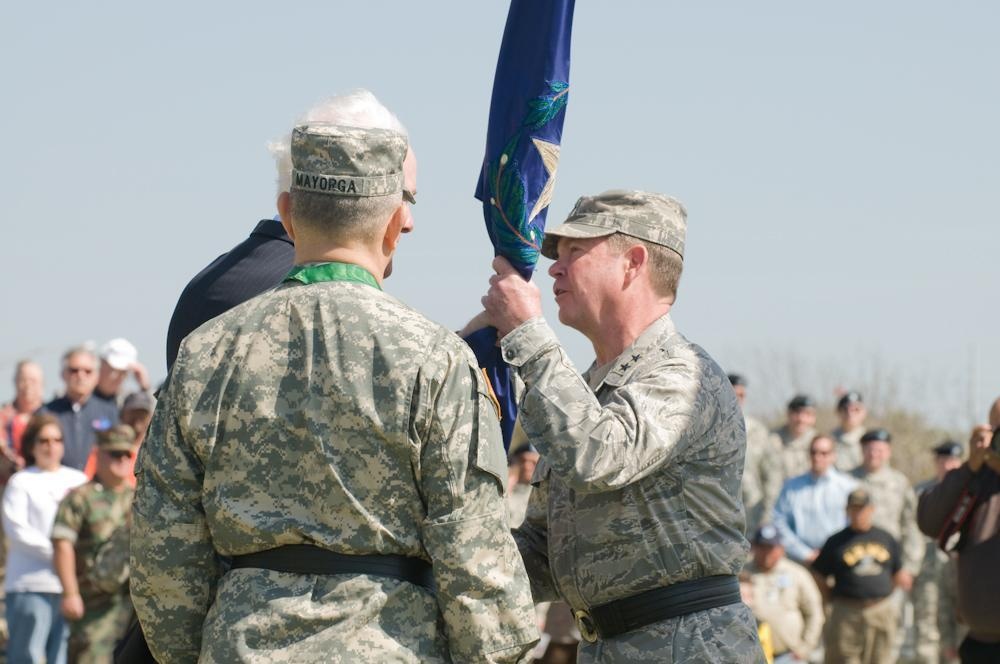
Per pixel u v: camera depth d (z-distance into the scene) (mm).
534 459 14312
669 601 4996
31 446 12062
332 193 4164
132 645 5012
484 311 5500
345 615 3951
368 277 4195
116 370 14250
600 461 4719
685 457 5000
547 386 4797
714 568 5027
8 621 11789
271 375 4039
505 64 5414
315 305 4086
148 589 4117
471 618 3979
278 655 3924
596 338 5293
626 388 4969
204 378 4094
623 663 5016
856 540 14984
